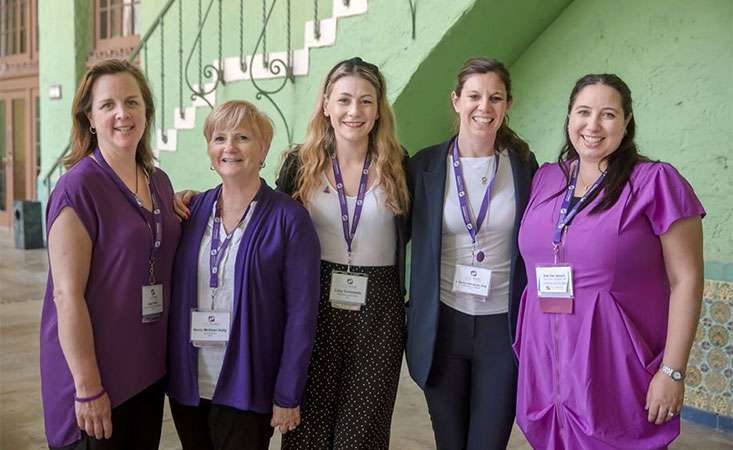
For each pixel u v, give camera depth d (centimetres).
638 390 185
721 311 339
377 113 225
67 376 185
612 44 378
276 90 443
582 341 188
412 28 370
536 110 416
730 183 338
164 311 202
